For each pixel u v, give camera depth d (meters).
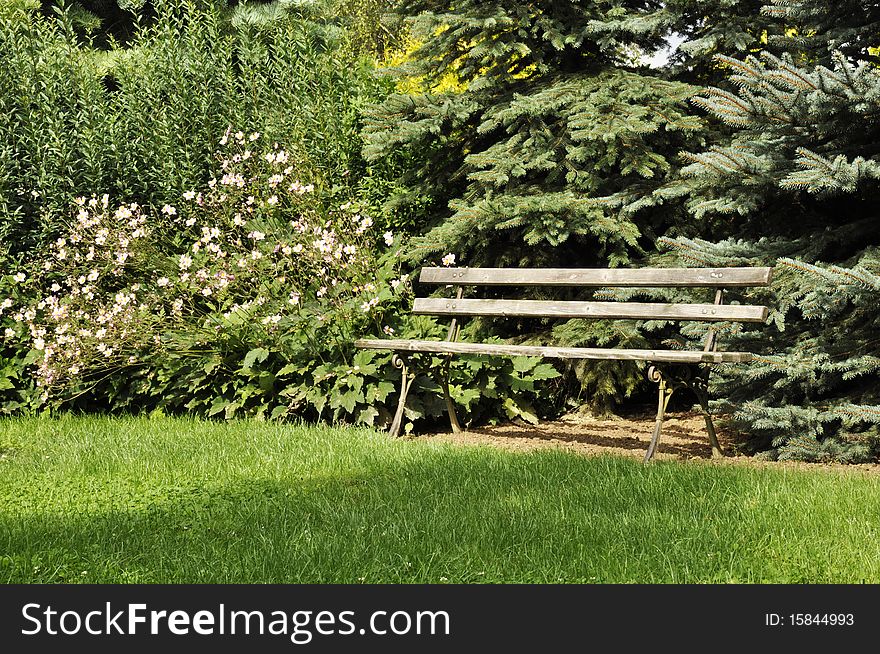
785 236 5.88
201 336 6.44
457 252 7.05
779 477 4.20
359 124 7.88
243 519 3.68
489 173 6.78
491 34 7.21
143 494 4.12
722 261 5.37
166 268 7.12
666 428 6.32
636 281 5.33
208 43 8.64
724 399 5.36
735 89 6.95
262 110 7.81
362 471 4.52
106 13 14.52
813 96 4.88
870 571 3.01
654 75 7.39
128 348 6.67
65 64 7.77
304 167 7.48
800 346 5.19
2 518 3.73
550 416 6.89
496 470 4.45
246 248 7.33
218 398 6.39
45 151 7.37
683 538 3.33
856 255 5.16
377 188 7.78
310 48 8.05
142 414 6.64
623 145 6.74
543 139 6.93
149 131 7.66
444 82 8.49
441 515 3.64
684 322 6.49
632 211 6.52
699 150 7.03
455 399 6.20
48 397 6.80
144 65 7.93
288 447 5.11
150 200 7.52
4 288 7.18
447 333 6.70
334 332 6.30
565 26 7.25
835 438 5.06
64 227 7.30
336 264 6.50
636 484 4.07
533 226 6.52
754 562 3.11
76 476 4.51
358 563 3.16
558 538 3.36
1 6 8.48
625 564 3.08
